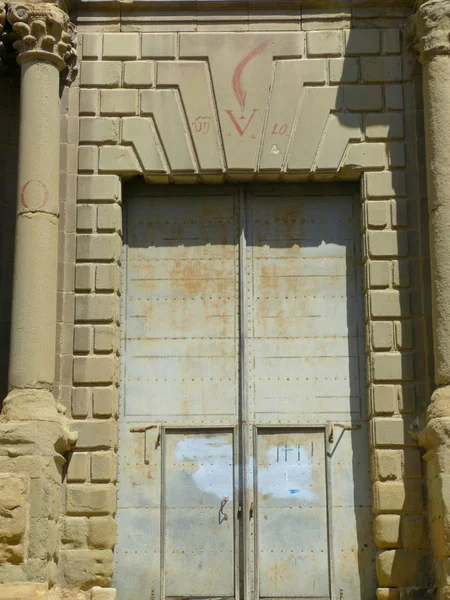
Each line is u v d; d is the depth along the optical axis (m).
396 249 14.58
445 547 12.84
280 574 13.95
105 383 14.20
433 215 14.11
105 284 14.48
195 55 15.14
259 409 14.48
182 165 14.86
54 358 14.02
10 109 15.16
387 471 13.90
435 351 13.86
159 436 14.38
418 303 14.42
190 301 14.88
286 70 15.09
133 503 14.20
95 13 15.34
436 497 13.24
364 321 14.68
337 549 14.01
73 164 14.84
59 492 13.65
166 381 14.60
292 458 14.34
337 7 15.32
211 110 15.01
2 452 13.13
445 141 14.18
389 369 14.21
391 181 14.77
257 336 14.73
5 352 14.38
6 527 12.82
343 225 15.09
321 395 14.52
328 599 13.86
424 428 13.57
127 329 14.78
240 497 14.20
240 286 14.88
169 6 15.28
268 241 15.05
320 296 14.86
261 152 14.88
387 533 13.72
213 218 15.16
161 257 15.02
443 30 14.46
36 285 13.89
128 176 14.96
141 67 15.12
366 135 14.90
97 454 13.95
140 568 13.98
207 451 14.38
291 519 14.13
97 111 14.99
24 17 14.56
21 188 14.20
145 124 14.97
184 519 14.16
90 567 13.62
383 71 15.10
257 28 15.28
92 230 14.65
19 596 12.62
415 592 13.47
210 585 13.95
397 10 15.33
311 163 14.85
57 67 14.77
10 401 13.55
